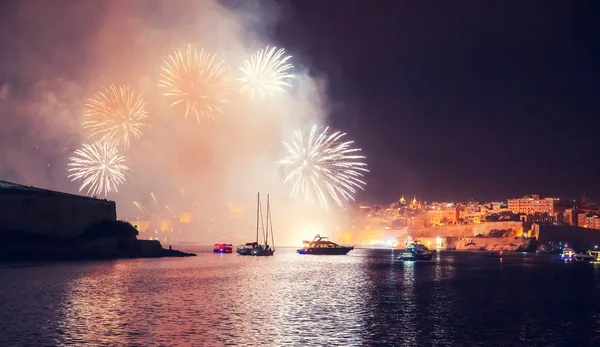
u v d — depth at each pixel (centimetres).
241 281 8950
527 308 6488
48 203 12219
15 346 4072
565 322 5528
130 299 6412
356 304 6494
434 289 8469
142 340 4312
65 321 4947
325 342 4425
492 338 4728
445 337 4712
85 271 9688
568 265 17538
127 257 14062
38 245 11962
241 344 4278
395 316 5675
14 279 8138
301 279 9581
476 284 9544
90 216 13238
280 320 5278
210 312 5641
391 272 12169
